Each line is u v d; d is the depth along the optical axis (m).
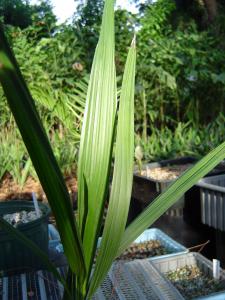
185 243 1.42
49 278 0.83
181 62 2.07
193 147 2.08
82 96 1.85
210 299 0.73
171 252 1.07
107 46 0.45
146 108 2.23
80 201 0.43
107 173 0.42
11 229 0.39
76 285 0.43
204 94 2.38
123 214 0.43
